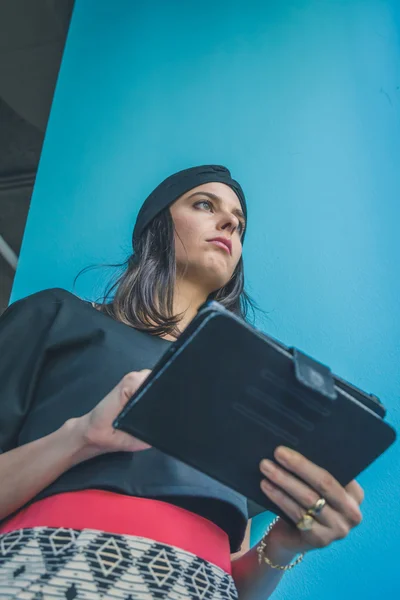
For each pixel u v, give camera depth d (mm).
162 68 2248
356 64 2043
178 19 2383
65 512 728
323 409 660
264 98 2043
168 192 1344
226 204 1342
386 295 1539
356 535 1201
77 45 2461
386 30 2102
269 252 1690
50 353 986
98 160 2043
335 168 1816
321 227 1706
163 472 799
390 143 1831
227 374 643
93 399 884
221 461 688
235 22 2291
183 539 748
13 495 767
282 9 2270
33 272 1812
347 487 729
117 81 2270
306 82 2041
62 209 1944
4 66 3080
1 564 669
